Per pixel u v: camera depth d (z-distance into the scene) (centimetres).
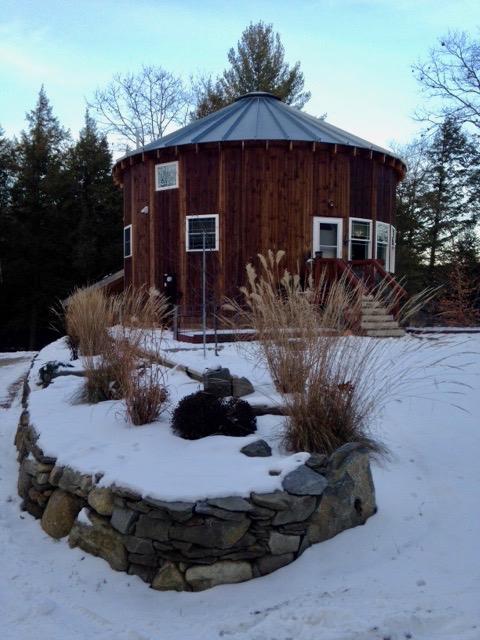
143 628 316
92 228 3011
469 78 2328
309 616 303
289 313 504
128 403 542
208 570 358
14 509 501
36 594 355
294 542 374
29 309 3089
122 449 466
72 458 454
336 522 393
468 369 773
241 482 381
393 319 1177
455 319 1549
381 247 1538
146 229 1498
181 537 361
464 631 279
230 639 291
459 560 356
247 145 1357
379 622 289
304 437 454
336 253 1417
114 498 394
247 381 568
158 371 571
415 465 482
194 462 421
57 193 2992
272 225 1373
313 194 1394
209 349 898
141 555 372
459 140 2766
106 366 655
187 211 1408
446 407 609
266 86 3127
